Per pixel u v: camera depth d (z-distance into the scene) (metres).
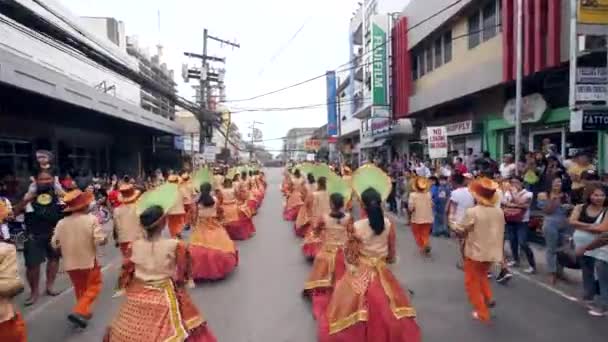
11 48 13.72
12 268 4.22
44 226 6.94
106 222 15.52
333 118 46.47
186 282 4.49
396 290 4.68
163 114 31.12
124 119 18.55
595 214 6.07
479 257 5.68
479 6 16.66
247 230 12.04
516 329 5.43
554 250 7.18
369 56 30.06
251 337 5.37
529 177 10.06
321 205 9.05
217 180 12.48
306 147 67.25
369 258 4.72
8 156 15.40
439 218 12.17
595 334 5.25
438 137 14.91
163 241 4.30
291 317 5.98
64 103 13.66
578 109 9.80
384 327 4.40
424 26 20.56
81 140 21.27
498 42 15.36
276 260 9.31
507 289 6.99
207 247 7.81
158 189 4.57
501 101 16.38
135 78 13.73
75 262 5.85
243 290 7.23
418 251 10.08
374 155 33.22
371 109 27.80
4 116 14.80
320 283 6.33
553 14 11.93
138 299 4.17
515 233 8.23
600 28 9.77
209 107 32.47
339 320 4.58
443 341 5.11
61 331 5.79
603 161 11.84
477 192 5.83
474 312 5.86
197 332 4.39
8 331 4.29
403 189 15.84
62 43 10.73
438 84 19.19
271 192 31.19
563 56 11.72
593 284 6.22
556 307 6.16
